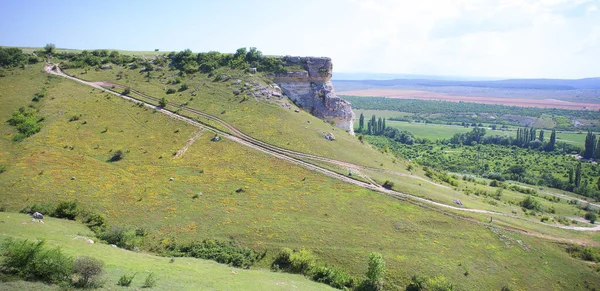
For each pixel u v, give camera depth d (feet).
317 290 184.24
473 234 257.96
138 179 283.18
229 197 270.67
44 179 267.59
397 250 232.94
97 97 402.11
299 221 250.37
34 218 213.25
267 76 496.23
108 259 162.91
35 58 485.97
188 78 472.03
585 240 281.33
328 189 290.15
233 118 388.57
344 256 224.53
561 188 567.59
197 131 356.38
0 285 111.45
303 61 524.52
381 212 268.21
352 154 369.50
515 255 244.63
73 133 334.85
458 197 336.29
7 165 279.69
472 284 215.51
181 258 203.10
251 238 231.91
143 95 420.77
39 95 388.78
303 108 501.56
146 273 152.87
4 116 345.31
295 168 314.55
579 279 232.53
